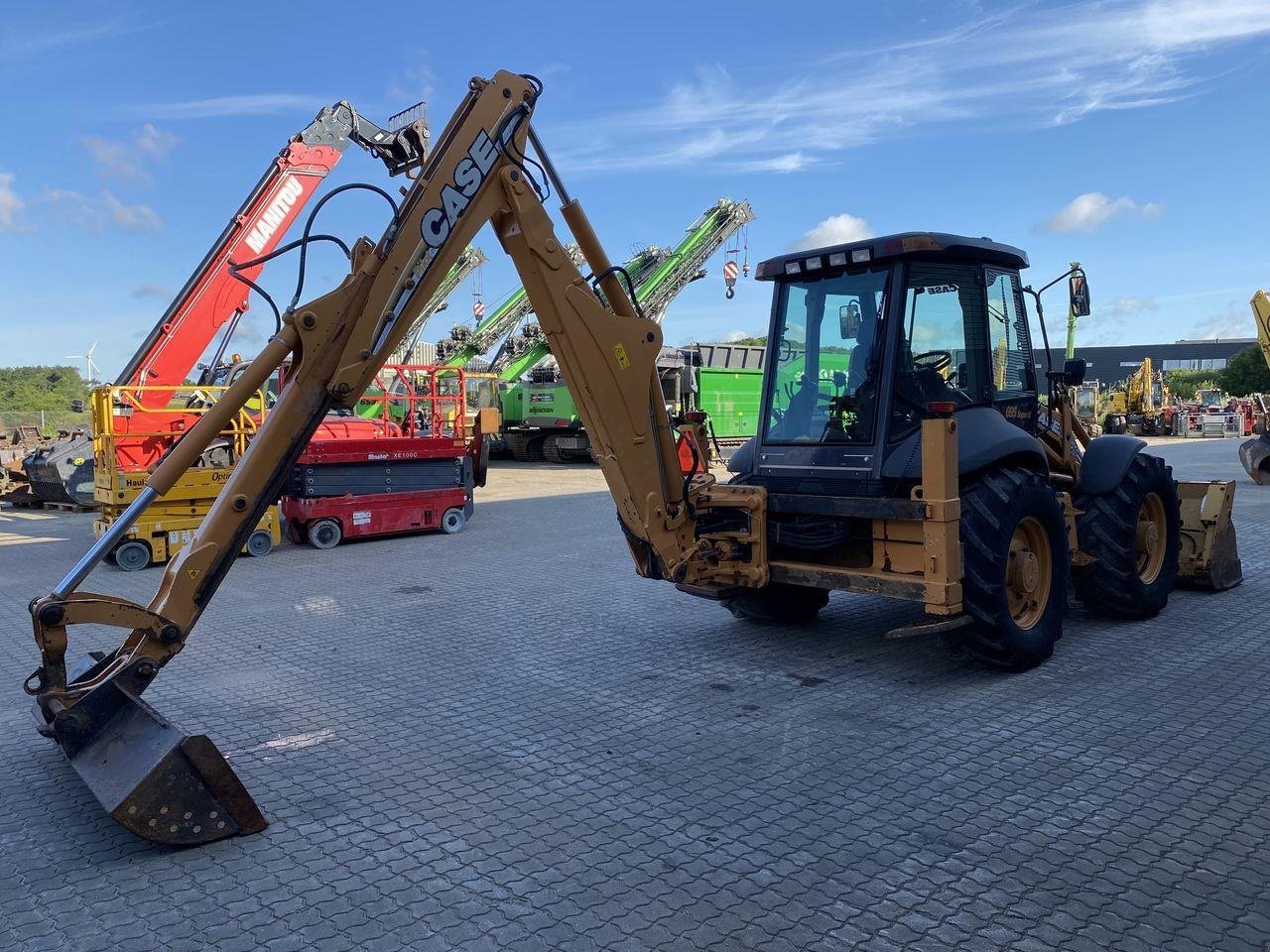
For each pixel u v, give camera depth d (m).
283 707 5.27
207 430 3.98
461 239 4.58
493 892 3.21
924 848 3.46
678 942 2.87
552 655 6.25
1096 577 6.59
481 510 14.92
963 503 5.38
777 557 6.02
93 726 3.84
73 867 3.44
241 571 9.60
